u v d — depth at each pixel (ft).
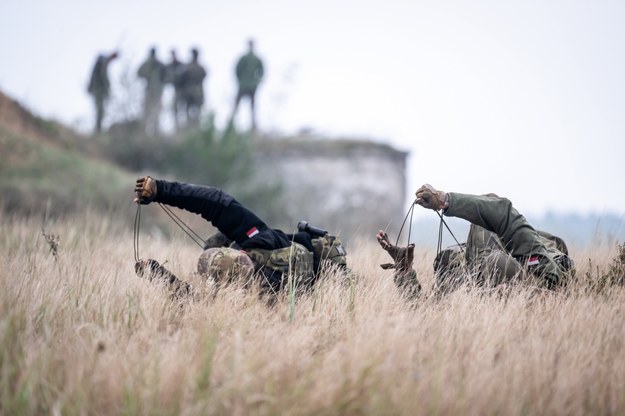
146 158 219.00
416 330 35.42
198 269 42.60
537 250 44.65
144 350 33.19
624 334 36.09
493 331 35.14
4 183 166.09
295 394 27.73
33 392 27.78
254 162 226.17
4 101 220.02
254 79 230.68
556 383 29.68
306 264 44.21
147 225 149.07
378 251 61.11
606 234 61.36
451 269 46.42
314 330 36.01
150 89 225.15
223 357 31.09
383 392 27.81
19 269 44.93
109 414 27.27
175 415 26.58
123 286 41.93
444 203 44.42
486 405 27.53
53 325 35.47
